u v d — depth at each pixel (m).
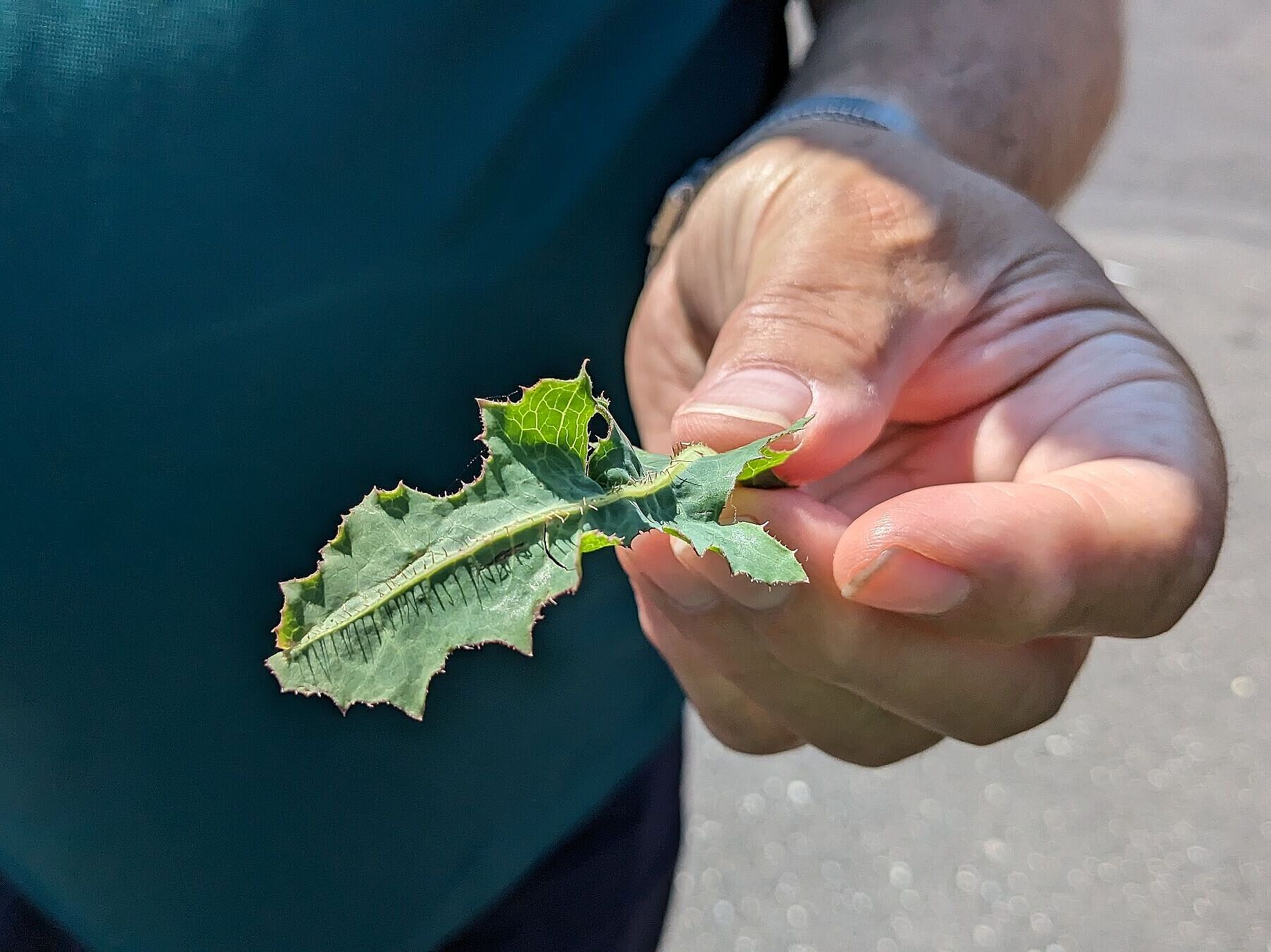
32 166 0.17
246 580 0.20
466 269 0.20
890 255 0.16
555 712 0.23
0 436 0.18
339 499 0.20
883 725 0.17
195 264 0.18
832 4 0.23
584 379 0.13
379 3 0.18
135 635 0.19
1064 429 0.15
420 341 0.20
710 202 0.19
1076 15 0.22
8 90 0.17
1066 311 0.16
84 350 0.18
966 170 0.17
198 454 0.19
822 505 0.15
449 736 0.22
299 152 0.18
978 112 0.20
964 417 0.17
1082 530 0.14
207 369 0.19
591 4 0.20
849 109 0.19
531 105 0.20
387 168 0.19
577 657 0.23
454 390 0.21
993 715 0.16
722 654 0.16
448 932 0.24
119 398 0.18
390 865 0.22
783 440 0.15
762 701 0.17
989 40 0.20
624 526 0.13
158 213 0.18
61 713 0.19
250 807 0.21
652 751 0.25
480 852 0.23
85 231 0.18
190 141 0.18
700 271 0.19
